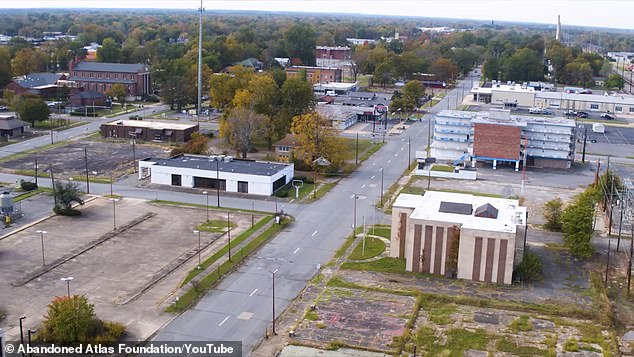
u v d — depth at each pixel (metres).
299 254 98.06
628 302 84.94
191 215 114.56
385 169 154.12
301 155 147.50
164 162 138.50
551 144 157.88
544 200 129.75
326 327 75.75
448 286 88.00
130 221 110.00
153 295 82.44
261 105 169.25
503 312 80.81
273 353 69.69
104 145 168.50
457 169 148.00
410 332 75.00
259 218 113.94
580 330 76.62
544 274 92.94
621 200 115.81
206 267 91.31
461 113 171.12
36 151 159.12
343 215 117.62
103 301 80.19
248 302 81.69
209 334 73.31
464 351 71.38
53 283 84.88
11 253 94.44
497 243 88.19
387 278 90.19
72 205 118.12
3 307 77.69
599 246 105.12
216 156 143.25
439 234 90.75
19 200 120.31
